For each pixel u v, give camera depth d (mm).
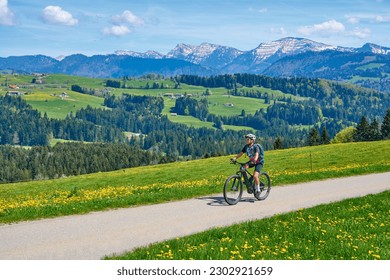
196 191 30203
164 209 24906
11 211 22922
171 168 96812
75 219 22156
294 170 75062
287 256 15734
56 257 15758
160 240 18219
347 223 21391
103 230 19828
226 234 18594
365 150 98625
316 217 22562
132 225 20875
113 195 31688
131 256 15258
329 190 33594
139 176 85125
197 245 17078
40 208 23750
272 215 23641
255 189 27609
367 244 17375
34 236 18656
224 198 26391
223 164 96625
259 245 17234
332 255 16203
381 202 27344
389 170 48281
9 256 15875
